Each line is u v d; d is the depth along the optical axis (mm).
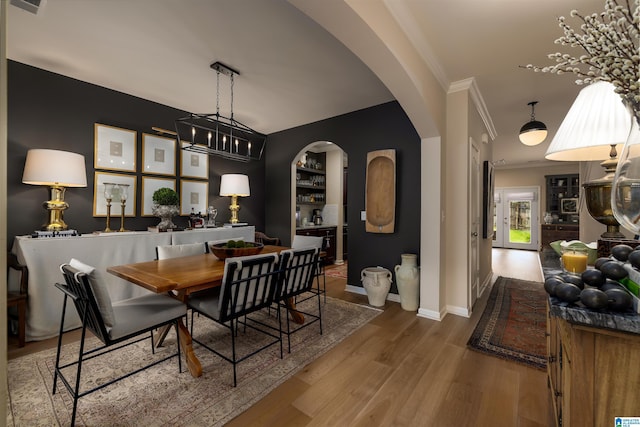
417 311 3020
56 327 2385
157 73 2826
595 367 748
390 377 1841
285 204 4797
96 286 1472
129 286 2777
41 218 2730
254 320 2758
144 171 3457
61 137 2855
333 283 4258
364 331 2537
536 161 7520
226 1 1854
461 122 2918
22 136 2639
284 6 1896
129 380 1785
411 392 1694
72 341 2289
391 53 1875
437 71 2621
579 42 806
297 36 2227
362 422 1459
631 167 814
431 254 2846
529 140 3475
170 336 2404
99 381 1768
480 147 3703
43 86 2748
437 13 1925
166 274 1865
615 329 696
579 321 732
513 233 8477
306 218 6004
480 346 2230
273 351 2164
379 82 3002
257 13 1965
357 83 3025
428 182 2869
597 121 1103
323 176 6270
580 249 1322
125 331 1613
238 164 4625
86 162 3018
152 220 3525
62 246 2424
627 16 712
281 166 4848
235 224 4102
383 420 1473
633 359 709
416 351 2174
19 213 2619
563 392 914
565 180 7637
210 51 2443
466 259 2898
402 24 1992
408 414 1516
